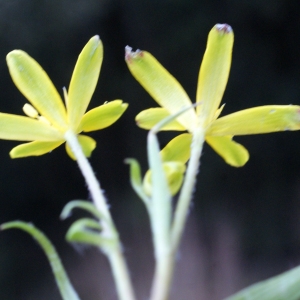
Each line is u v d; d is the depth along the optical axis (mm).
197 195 797
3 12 693
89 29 730
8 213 778
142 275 786
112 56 752
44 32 710
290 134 787
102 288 782
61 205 795
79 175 790
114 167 797
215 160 784
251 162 797
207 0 733
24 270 792
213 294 788
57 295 792
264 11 738
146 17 737
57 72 726
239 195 802
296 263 787
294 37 750
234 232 799
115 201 803
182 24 740
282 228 798
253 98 770
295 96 761
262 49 761
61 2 703
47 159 772
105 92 760
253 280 786
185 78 753
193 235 805
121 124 784
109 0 719
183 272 797
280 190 799
